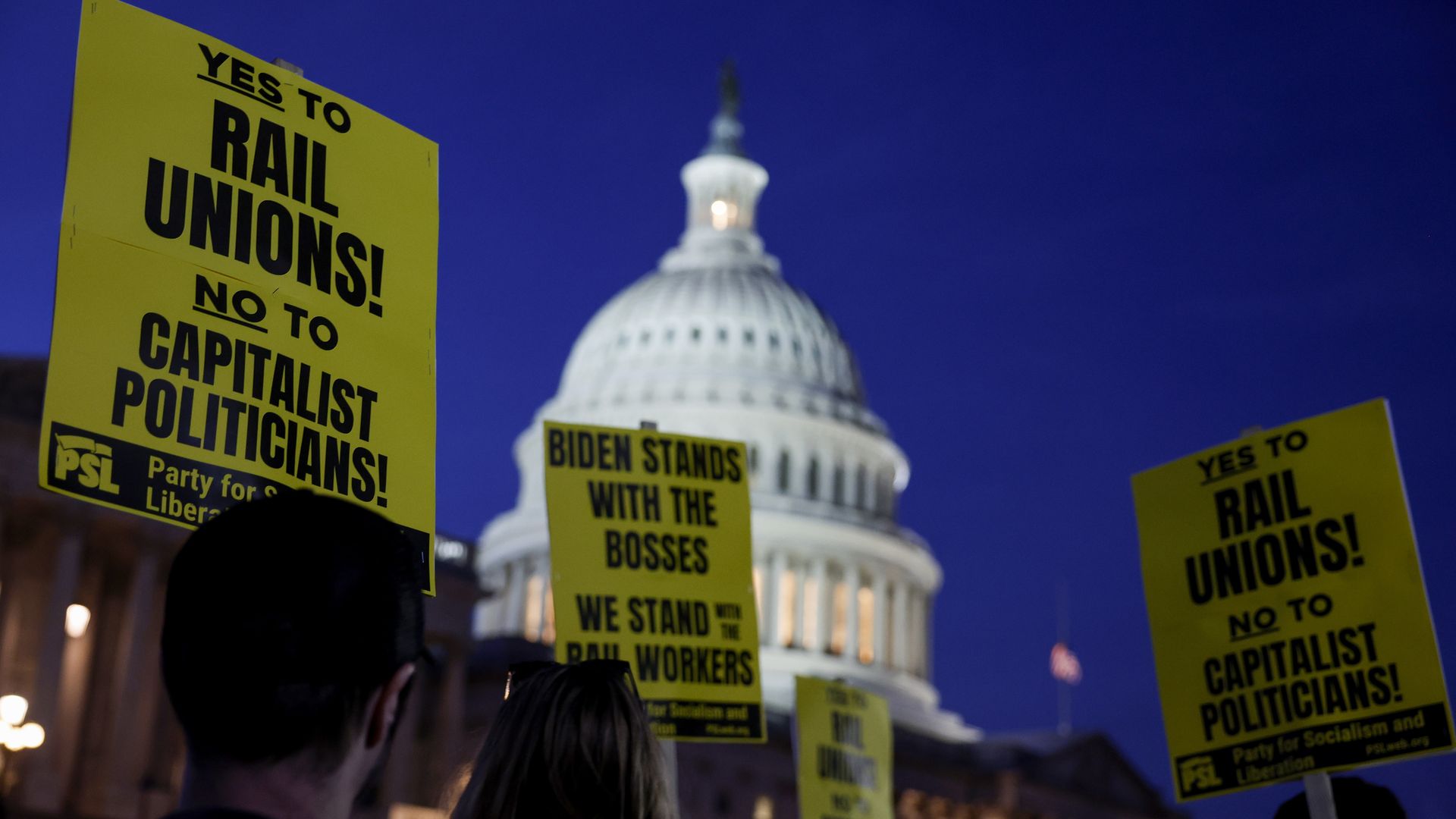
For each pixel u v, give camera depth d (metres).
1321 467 16.62
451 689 77.12
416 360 9.92
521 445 131.88
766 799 101.75
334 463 9.37
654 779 5.98
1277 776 16.34
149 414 8.66
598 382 128.75
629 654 16.73
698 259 137.88
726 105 143.75
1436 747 15.48
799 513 122.69
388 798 70.88
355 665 4.27
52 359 8.37
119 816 60.41
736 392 125.69
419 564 4.77
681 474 17.52
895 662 126.88
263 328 9.21
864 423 130.25
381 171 10.05
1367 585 16.16
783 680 116.75
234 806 4.20
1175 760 17.03
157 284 8.86
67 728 64.56
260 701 4.16
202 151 9.24
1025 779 119.88
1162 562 17.52
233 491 8.89
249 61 9.59
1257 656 16.67
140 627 63.19
